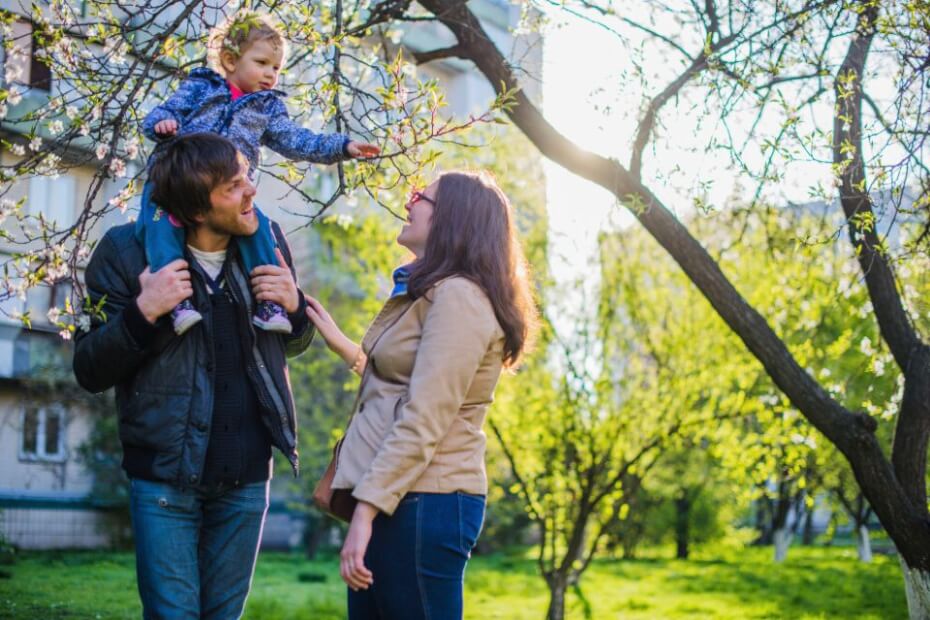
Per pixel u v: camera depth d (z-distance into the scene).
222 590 3.28
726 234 11.27
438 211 3.03
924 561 6.12
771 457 10.22
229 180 3.14
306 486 19.91
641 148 6.22
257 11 4.30
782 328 10.53
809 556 22.59
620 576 17.45
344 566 2.73
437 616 2.81
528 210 11.52
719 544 24.09
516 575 17.05
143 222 3.26
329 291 18.12
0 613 9.29
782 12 5.54
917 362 6.30
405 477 2.78
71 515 19.94
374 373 3.06
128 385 3.18
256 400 3.31
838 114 5.36
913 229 6.98
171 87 4.92
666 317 10.95
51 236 3.82
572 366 10.55
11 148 4.24
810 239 5.45
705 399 10.75
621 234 11.12
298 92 4.98
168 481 3.11
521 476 10.74
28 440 19.89
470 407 2.97
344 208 12.09
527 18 6.36
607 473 11.13
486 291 2.95
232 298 3.30
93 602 10.43
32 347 18.61
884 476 6.19
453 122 3.75
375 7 6.00
